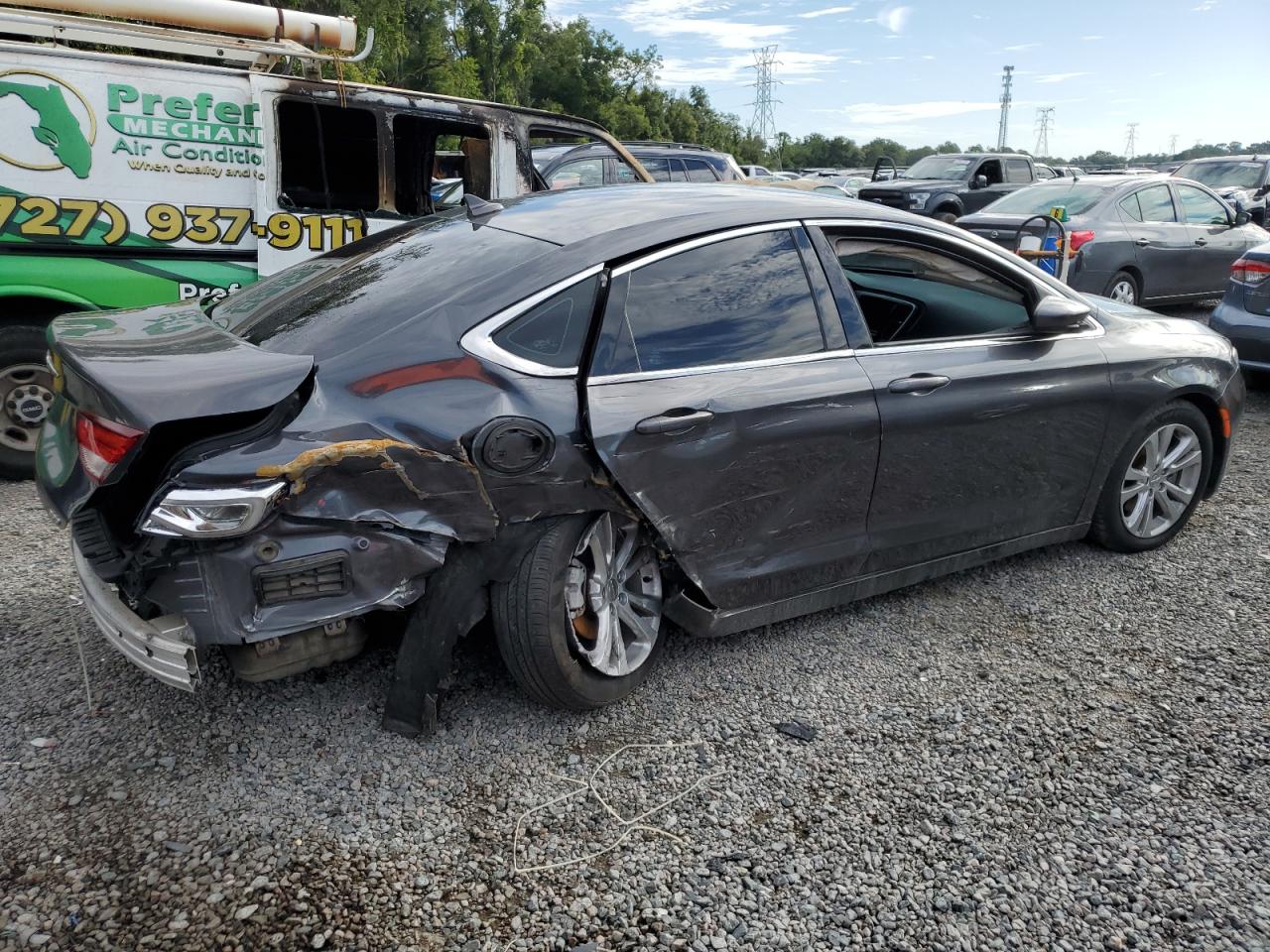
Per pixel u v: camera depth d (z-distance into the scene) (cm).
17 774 272
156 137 507
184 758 283
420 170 661
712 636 329
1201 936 230
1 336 507
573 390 279
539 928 227
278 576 241
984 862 253
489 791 274
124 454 231
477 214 354
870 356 339
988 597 404
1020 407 370
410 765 284
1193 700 329
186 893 233
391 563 253
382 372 261
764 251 326
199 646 241
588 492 280
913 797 277
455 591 274
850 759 294
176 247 521
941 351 357
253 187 536
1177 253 1016
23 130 479
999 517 385
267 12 525
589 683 298
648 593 322
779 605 339
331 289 316
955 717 317
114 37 497
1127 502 439
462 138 655
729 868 248
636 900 237
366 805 266
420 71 3291
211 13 511
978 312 379
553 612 282
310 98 539
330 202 620
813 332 329
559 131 637
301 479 237
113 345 271
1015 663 352
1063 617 387
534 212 341
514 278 286
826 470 327
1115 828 266
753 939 226
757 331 318
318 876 240
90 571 265
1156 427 427
